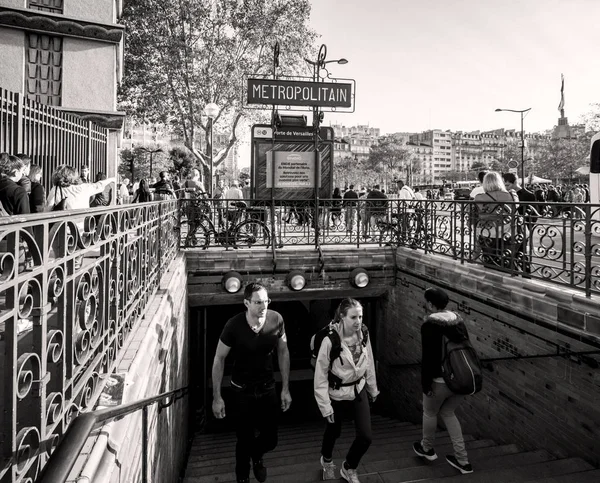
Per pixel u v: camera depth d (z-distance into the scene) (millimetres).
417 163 119312
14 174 4156
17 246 1362
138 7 21875
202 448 8875
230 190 13328
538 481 4426
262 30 22953
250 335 3996
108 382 2455
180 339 6781
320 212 10883
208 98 23625
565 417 5250
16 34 10516
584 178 56000
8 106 6762
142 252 3998
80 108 11188
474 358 4453
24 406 1903
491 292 6543
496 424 6566
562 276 6520
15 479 1351
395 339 10047
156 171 55812
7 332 1342
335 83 8844
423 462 5250
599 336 4719
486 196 6852
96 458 1950
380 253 9945
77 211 1884
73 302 1864
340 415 4402
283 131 11133
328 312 13578
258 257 9539
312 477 4980
